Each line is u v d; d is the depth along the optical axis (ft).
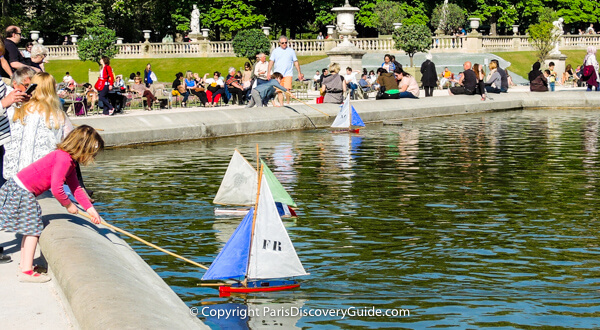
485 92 101.45
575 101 107.14
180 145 66.28
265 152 59.98
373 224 33.91
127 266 23.27
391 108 89.20
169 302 21.13
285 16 256.32
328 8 234.99
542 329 20.99
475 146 62.69
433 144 64.39
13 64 41.24
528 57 204.54
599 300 23.45
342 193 41.50
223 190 38.60
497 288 24.63
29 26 236.63
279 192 35.96
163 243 30.78
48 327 18.65
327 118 81.76
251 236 25.45
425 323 21.49
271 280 25.55
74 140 23.75
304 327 21.22
